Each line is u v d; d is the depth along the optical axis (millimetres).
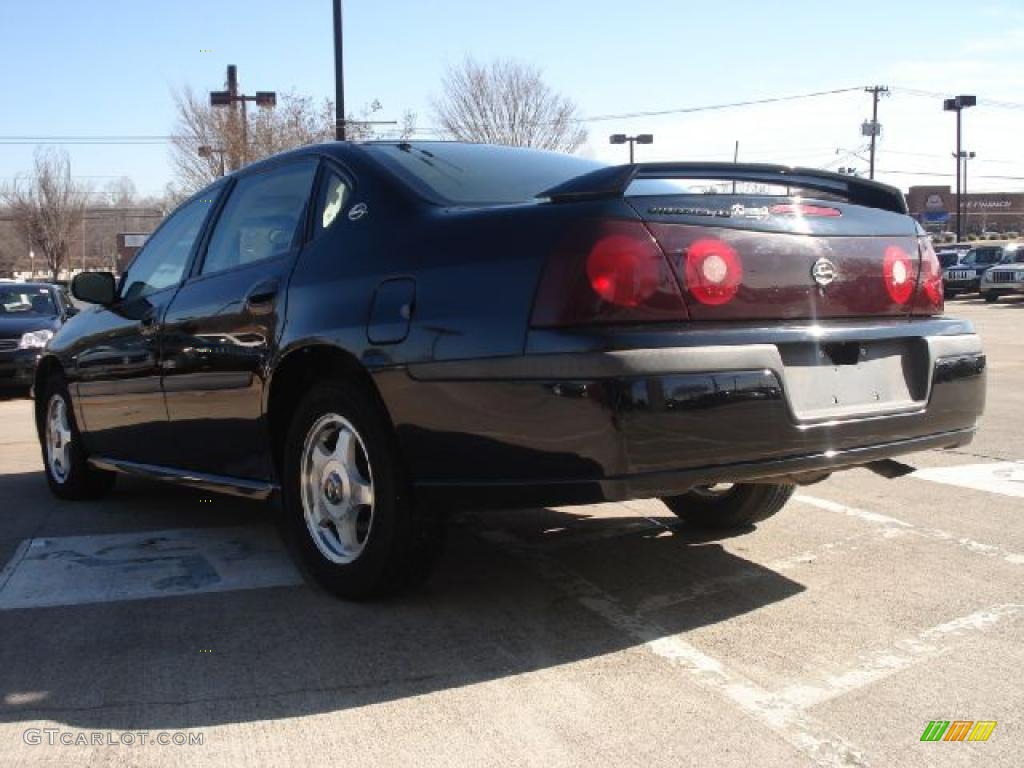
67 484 5785
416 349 3293
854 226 3623
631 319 3039
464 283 3232
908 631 3451
